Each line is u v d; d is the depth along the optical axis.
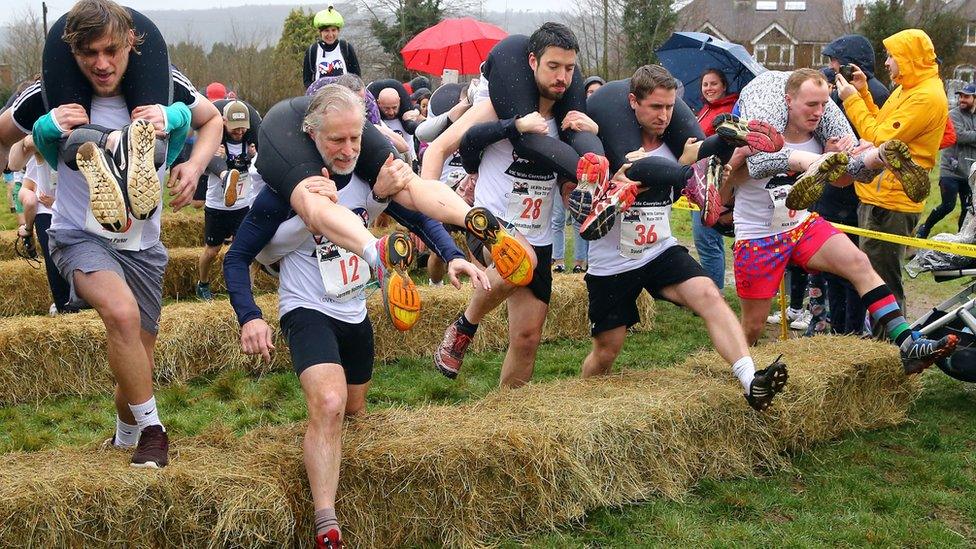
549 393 4.64
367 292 3.92
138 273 3.88
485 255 4.71
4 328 5.95
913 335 4.99
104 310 3.61
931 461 4.83
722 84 7.55
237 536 3.46
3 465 3.65
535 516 4.00
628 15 28.70
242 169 8.62
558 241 9.91
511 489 3.94
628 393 4.62
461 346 5.29
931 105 6.50
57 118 3.54
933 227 13.07
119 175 3.42
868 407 5.31
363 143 3.76
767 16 45.62
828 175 4.55
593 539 3.94
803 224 5.31
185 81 3.93
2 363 5.83
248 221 3.74
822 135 5.22
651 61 28.55
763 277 5.39
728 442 4.61
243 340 3.68
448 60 13.57
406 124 10.18
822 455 4.89
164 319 6.36
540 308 5.04
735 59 7.64
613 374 5.05
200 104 4.00
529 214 4.88
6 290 8.77
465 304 7.08
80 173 3.69
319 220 3.48
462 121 4.82
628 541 3.92
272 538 3.54
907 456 4.92
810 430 4.89
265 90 28.41
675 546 3.88
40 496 3.28
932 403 5.79
